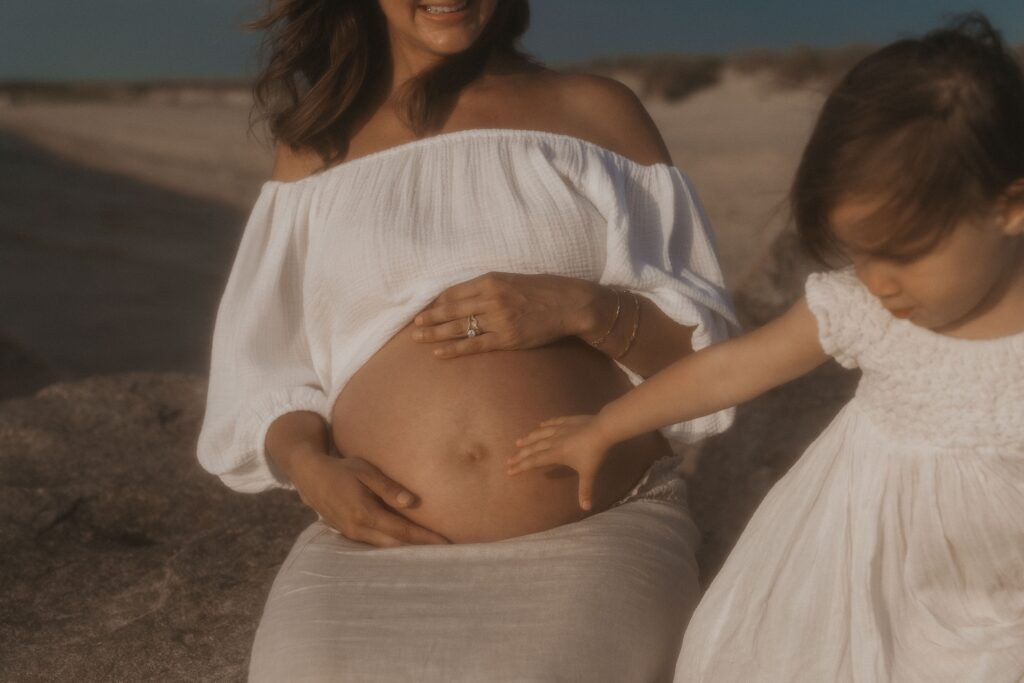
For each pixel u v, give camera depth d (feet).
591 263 10.66
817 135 7.35
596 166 10.87
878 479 8.07
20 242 64.49
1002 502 7.73
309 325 11.17
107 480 14.71
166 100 168.35
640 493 10.23
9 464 15.24
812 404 15.34
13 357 31.53
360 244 10.67
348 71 11.39
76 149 102.58
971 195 6.96
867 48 95.09
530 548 9.34
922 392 7.81
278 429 10.80
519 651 8.46
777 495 8.79
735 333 11.09
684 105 97.35
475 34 10.80
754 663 8.38
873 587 8.01
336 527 10.23
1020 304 7.63
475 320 10.05
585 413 10.11
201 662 11.20
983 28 7.57
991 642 7.70
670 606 9.16
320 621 8.84
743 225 47.01
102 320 50.08
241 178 85.10
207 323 49.83
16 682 11.02
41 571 13.01
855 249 7.37
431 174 10.91
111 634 11.75
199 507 14.35
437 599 8.95
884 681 7.88
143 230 67.62
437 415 9.97
